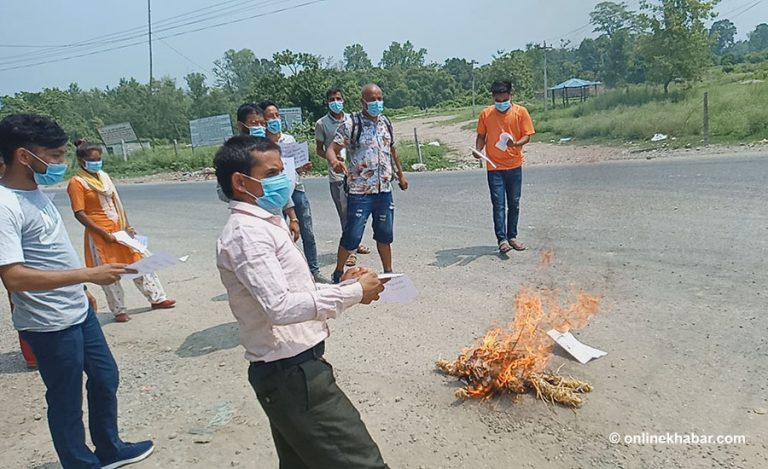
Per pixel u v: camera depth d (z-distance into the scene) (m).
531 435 3.41
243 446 3.61
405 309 5.48
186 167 28.27
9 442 3.92
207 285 7.07
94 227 5.61
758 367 3.85
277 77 34.94
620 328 4.60
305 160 6.37
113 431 3.51
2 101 44.66
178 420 3.97
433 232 8.53
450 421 3.62
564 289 5.57
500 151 6.80
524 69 46.53
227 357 4.90
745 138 15.43
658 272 5.74
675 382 3.77
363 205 5.98
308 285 2.53
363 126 5.91
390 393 4.00
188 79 62.06
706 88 24.30
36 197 3.13
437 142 26.17
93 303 3.65
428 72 82.94
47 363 3.15
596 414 3.52
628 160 14.19
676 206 8.32
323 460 2.47
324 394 2.45
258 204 2.56
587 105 26.08
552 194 10.40
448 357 4.41
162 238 10.34
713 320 4.58
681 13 22.77
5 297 7.48
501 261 6.71
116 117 56.84
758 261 5.75
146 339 5.48
